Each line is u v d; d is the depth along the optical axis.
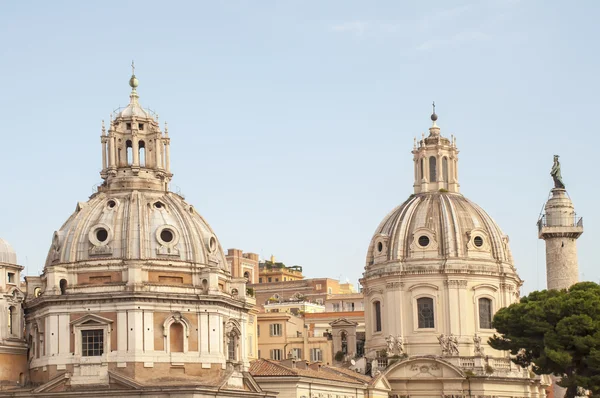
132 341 123.00
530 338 126.94
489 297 165.62
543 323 125.25
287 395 132.62
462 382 158.75
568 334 121.75
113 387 121.94
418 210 169.75
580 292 126.94
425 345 163.38
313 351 191.12
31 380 127.31
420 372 159.88
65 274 126.75
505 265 168.00
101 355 123.44
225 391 122.75
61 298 124.56
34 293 130.62
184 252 129.12
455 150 174.88
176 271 127.50
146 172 135.50
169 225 129.25
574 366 123.31
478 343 162.75
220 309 128.50
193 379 124.69
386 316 166.62
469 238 166.62
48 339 125.06
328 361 190.38
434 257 165.38
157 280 126.38
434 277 164.75
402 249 167.25
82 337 124.38
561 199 152.12
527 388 163.12
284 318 191.75
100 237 128.25
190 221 132.25
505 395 161.00
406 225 168.75
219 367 127.00
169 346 124.62
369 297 171.00
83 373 122.94
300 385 133.88
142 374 122.62
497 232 170.12
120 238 127.56
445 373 159.12
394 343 163.75
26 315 130.00
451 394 158.62
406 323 164.88
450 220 167.62
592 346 120.19
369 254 173.12
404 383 160.00
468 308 164.38
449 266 164.25
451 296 163.75
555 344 122.31
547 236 151.88
